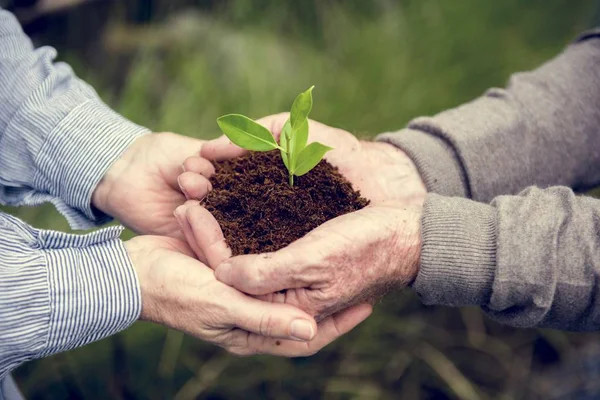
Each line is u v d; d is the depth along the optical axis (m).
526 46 1.14
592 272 0.59
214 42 1.07
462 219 0.62
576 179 0.73
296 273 0.60
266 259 0.60
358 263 0.62
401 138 0.73
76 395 0.86
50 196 0.72
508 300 0.61
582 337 0.97
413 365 0.91
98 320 0.61
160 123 0.99
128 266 0.62
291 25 1.14
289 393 0.88
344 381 0.88
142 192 0.70
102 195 0.71
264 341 0.65
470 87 1.08
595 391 0.92
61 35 1.07
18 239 0.60
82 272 0.61
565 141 0.72
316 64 1.09
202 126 0.99
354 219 0.63
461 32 1.14
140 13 1.12
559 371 0.95
